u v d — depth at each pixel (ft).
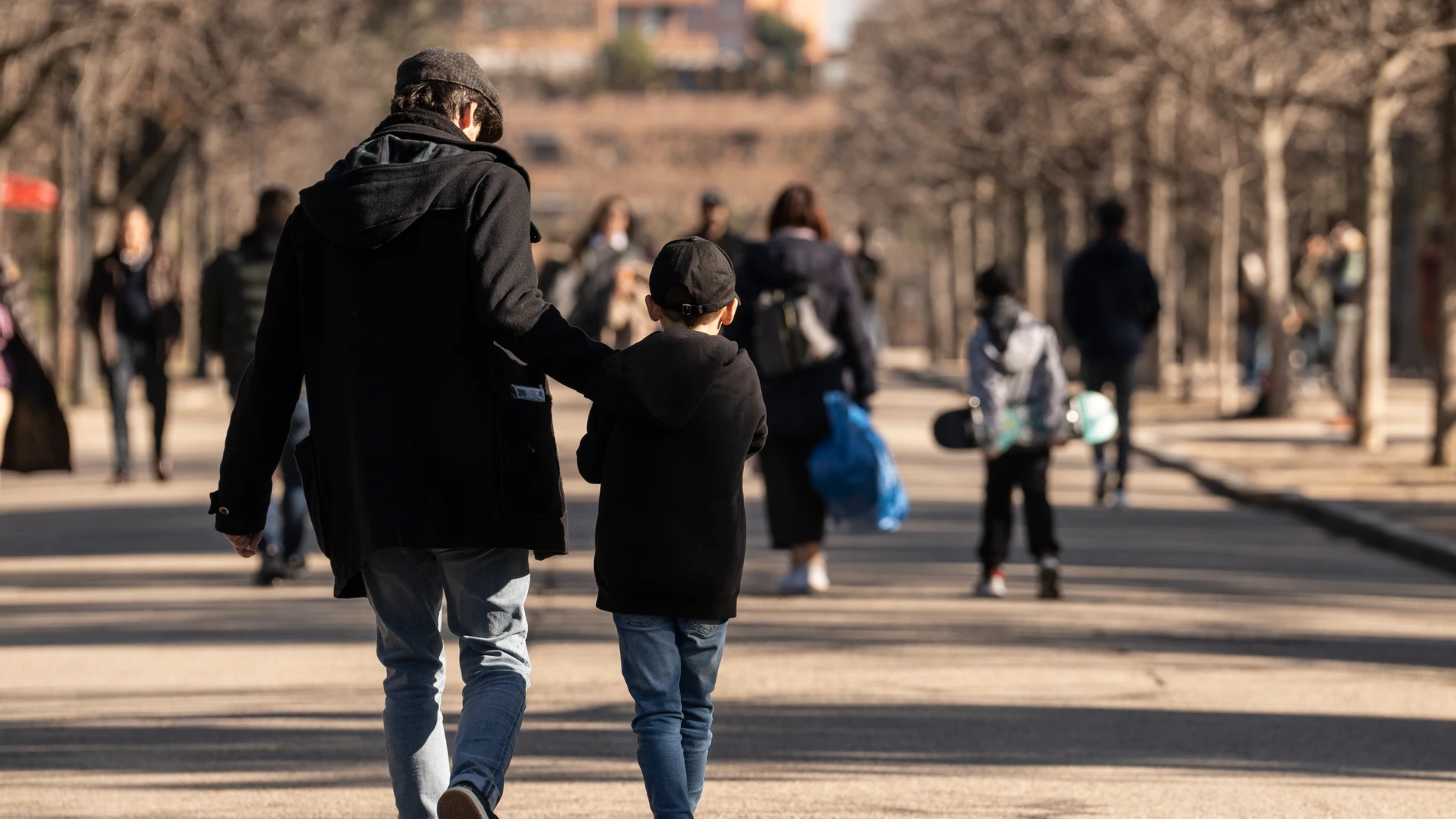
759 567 78.48
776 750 45.11
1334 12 111.14
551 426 30.99
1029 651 58.39
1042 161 227.40
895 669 55.47
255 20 194.29
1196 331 320.70
